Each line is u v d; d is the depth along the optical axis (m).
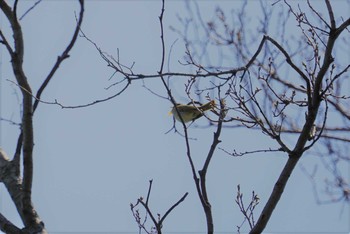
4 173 12.27
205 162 10.98
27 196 11.56
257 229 11.17
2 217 11.48
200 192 10.82
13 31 12.16
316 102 11.55
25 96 11.91
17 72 11.98
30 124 11.81
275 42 11.88
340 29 11.62
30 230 11.30
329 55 11.58
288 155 11.56
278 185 11.34
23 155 11.71
